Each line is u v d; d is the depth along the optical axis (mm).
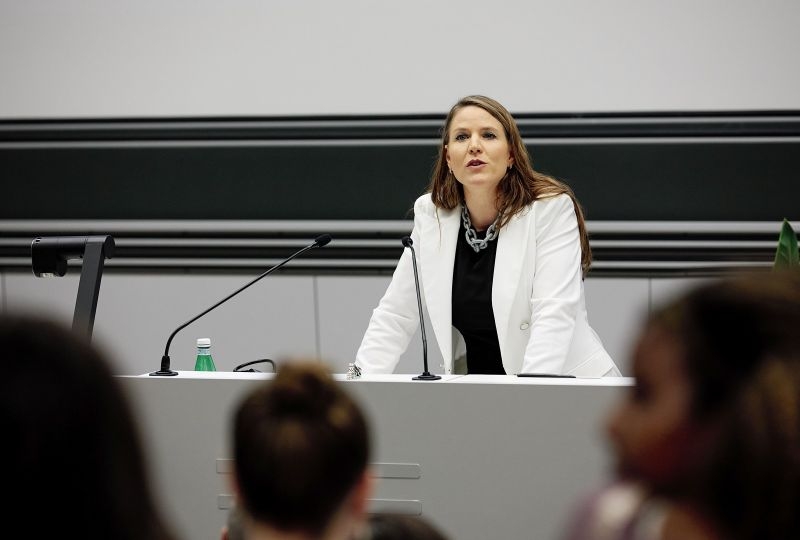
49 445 917
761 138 6926
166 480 2967
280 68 7250
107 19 7340
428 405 2842
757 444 834
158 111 7367
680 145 6996
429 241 4152
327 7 7160
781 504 834
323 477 1342
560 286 3887
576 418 2785
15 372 924
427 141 7195
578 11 6945
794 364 842
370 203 7305
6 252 7633
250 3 7215
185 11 7273
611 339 7199
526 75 7043
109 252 3605
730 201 7020
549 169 7117
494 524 2840
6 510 923
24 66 7430
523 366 3719
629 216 7113
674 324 907
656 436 905
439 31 7090
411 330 4246
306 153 7301
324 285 7418
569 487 2797
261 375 3033
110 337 7582
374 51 7160
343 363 7410
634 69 6945
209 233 7461
